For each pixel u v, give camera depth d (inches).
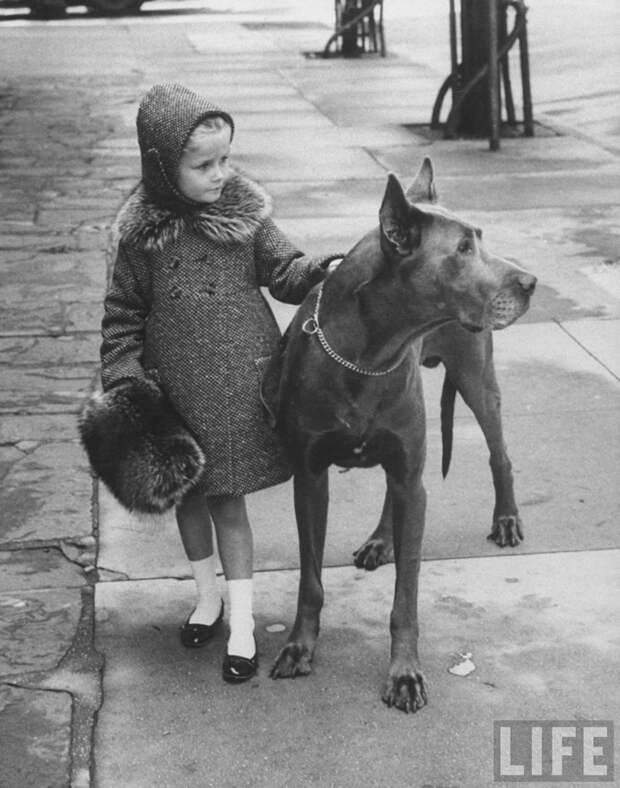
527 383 226.4
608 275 288.5
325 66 705.6
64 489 187.9
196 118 132.6
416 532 135.6
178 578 162.9
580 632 147.1
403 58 735.7
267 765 124.6
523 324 257.3
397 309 123.4
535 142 456.1
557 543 168.9
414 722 131.2
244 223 138.0
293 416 132.5
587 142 453.1
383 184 386.9
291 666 140.0
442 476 176.2
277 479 142.4
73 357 242.8
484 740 128.0
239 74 676.7
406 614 136.2
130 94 600.4
